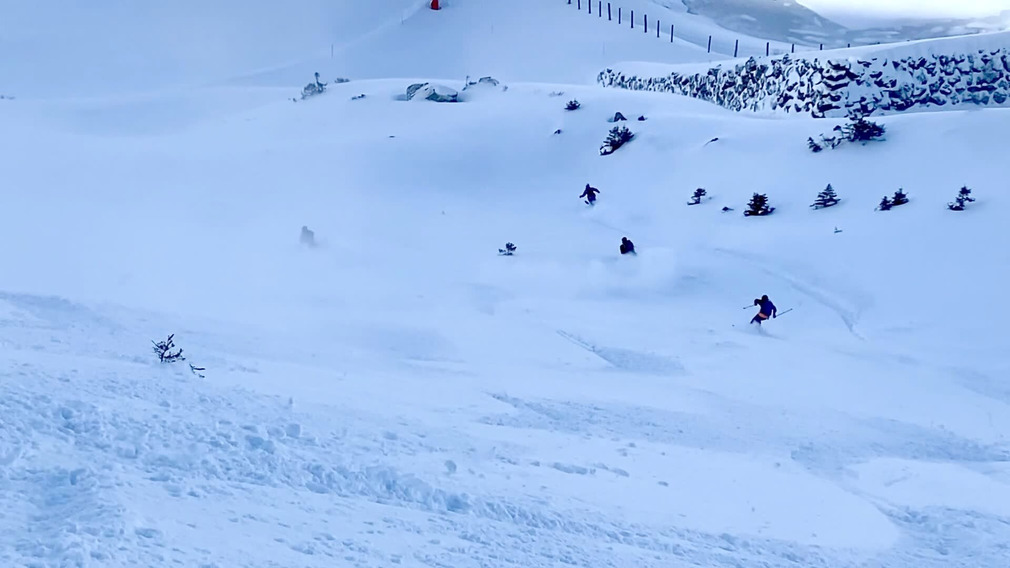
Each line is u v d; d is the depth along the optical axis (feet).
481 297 81.00
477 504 23.47
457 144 152.66
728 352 66.23
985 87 146.00
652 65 201.98
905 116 122.31
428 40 297.94
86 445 22.89
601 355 63.16
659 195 123.95
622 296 86.48
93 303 56.08
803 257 94.63
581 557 20.57
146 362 37.14
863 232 97.04
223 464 23.15
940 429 45.57
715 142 131.75
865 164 113.19
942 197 100.27
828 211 105.50
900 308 79.51
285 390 35.22
